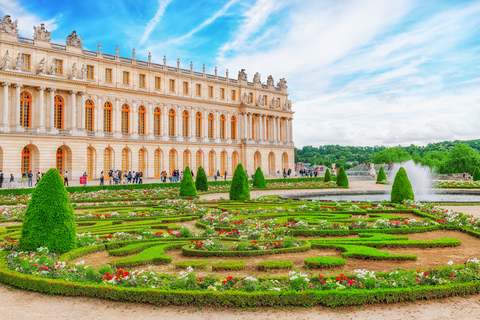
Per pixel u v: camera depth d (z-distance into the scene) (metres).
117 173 67.00
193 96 94.06
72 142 69.62
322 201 37.84
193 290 12.12
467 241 20.73
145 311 11.56
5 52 62.84
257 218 28.03
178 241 19.89
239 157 104.56
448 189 55.72
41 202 16.86
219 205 35.47
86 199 39.09
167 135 88.38
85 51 74.88
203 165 95.75
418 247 19.02
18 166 63.28
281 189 61.19
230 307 11.79
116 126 79.44
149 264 16.27
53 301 12.34
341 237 21.86
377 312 11.39
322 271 14.91
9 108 63.75
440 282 12.58
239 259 17.00
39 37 66.88
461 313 11.26
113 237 20.22
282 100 116.56
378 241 19.23
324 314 11.28
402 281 12.62
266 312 11.45
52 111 67.44
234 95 104.62
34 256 15.38
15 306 11.95
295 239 19.55
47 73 67.12
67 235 17.09
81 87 71.06
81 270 14.05
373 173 108.38
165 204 35.56
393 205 34.75
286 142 115.56
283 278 13.27
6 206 35.00
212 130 99.12
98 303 12.16
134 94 82.50
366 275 13.02
